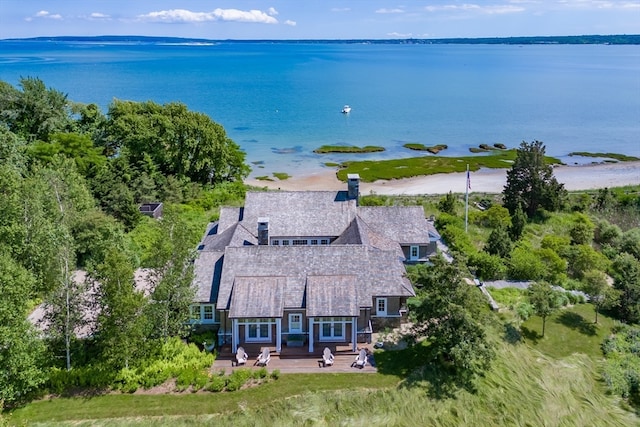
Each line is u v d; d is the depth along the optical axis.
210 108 162.62
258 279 38.50
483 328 36.00
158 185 71.25
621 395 36.81
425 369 34.75
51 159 61.50
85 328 38.75
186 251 35.56
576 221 68.94
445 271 34.88
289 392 32.41
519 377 35.84
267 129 135.50
